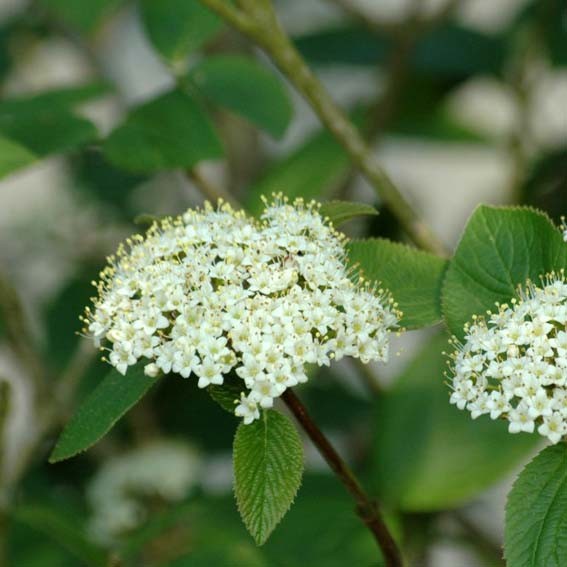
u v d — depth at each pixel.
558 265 0.84
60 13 1.09
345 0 1.09
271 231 0.83
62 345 1.14
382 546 0.86
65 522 0.98
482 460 0.97
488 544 1.06
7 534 1.00
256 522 0.79
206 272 0.82
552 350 0.81
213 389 0.82
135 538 0.99
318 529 0.99
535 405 0.79
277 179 1.02
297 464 0.80
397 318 0.83
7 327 1.03
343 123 0.97
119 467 1.08
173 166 0.93
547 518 0.79
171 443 1.10
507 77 1.15
